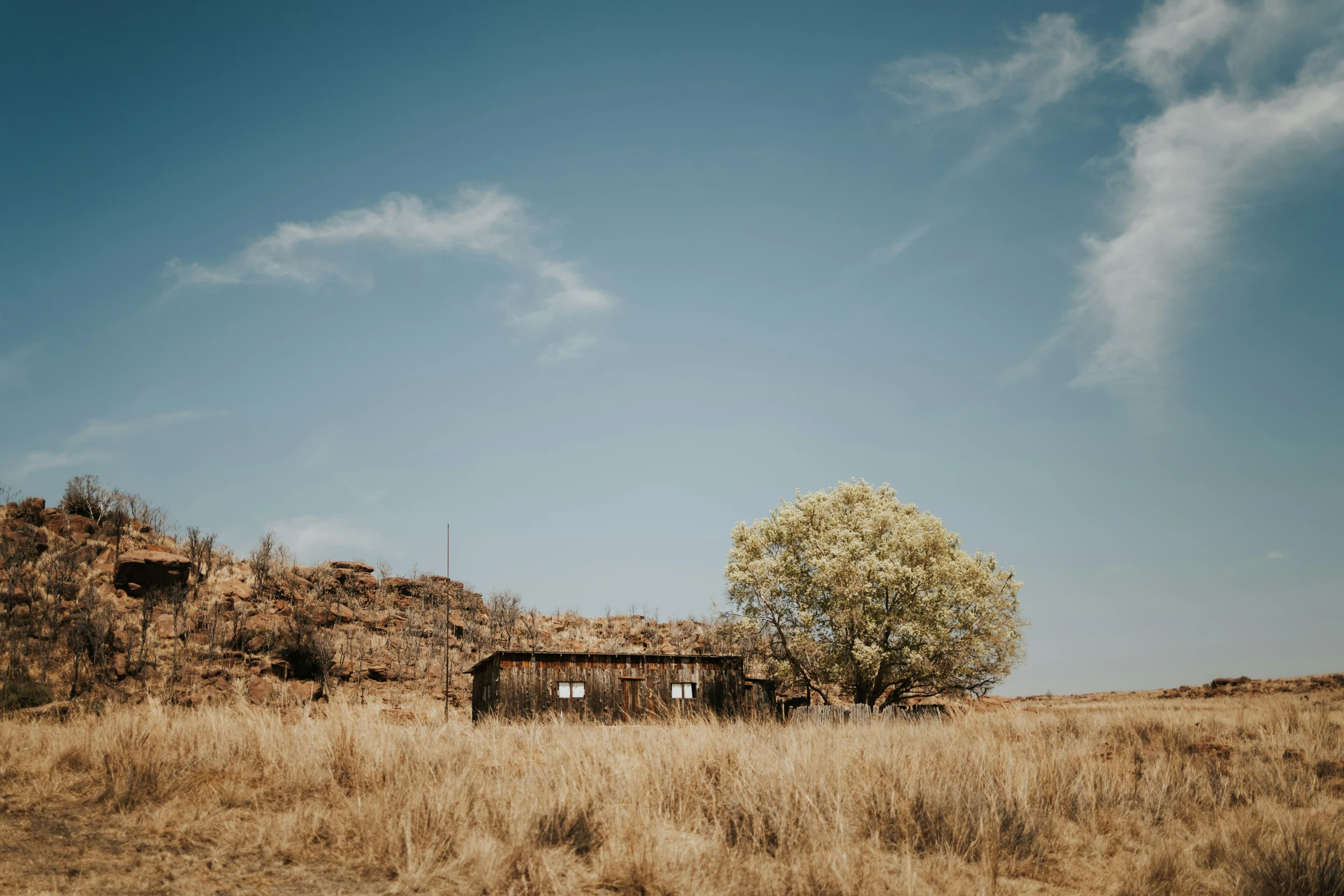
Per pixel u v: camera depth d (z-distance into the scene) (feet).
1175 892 23.91
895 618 113.60
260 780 34.14
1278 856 24.97
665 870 23.56
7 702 106.52
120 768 32.91
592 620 231.50
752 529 126.52
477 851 24.41
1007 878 25.39
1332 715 67.00
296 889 22.56
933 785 31.96
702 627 221.87
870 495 127.65
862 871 23.16
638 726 46.78
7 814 28.99
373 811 27.50
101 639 130.52
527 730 46.37
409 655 176.35
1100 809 32.65
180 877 23.06
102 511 182.50
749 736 41.55
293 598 182.29
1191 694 182.80
